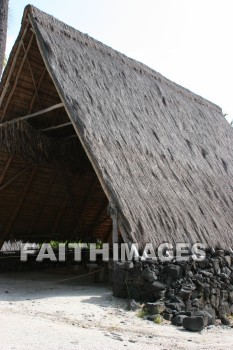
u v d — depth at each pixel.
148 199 7.32
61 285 8.55
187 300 6.43
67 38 8.98
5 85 8.76
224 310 7.45
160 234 6.91
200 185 9.38
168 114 10.83
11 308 5.86
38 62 8.69
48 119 9.88
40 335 4.32
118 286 6.68
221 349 4.49
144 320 5.59
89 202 13.02
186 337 4.96
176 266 6.71
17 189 10.80
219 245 8.09
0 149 9.32
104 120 7.95
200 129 11.91
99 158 6.96
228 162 11.80
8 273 11.01
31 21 8.04
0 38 11.05
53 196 11.88
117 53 10.66
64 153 10.19
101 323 5.22
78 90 7.92
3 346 3.84
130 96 9.66
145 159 8.23
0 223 11.16
